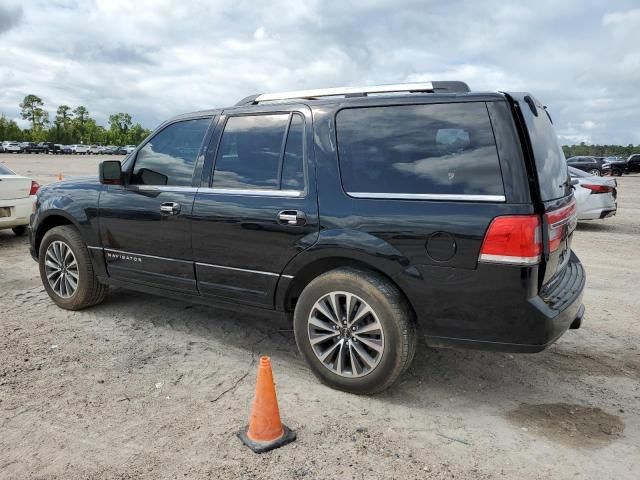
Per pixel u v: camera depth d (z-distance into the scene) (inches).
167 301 209.5
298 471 102.3
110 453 107.9
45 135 4963.1
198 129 162.7
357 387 130.6
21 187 325.1
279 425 112.6
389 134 128.6
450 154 119.7
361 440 113.3
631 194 801.6
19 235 362.3
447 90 128.3
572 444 113.3
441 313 118.9
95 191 182.7
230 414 123.1
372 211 125.1
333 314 133.3
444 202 117.7
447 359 157.5
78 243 188.7
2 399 129.3
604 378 146.0
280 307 143.1
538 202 111.3
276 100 154.8
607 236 382.6
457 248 114.7
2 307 201.3
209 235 151.6
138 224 168.9
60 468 103.0
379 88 137.5
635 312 203.2
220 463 104.5
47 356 155.2
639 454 109.6
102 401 128.9
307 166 137.4
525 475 102.3
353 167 131.3
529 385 141.3
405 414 124.8
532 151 113.9
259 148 148.0
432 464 105.3
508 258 110.3
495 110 116.2
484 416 124.7
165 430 116.3
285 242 136.9
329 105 138.6
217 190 152.6
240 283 148.3
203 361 153.3
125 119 5718.5
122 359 153.9
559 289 127.6
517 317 112.5
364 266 130.3
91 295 192.2
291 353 160.4
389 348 124.2
